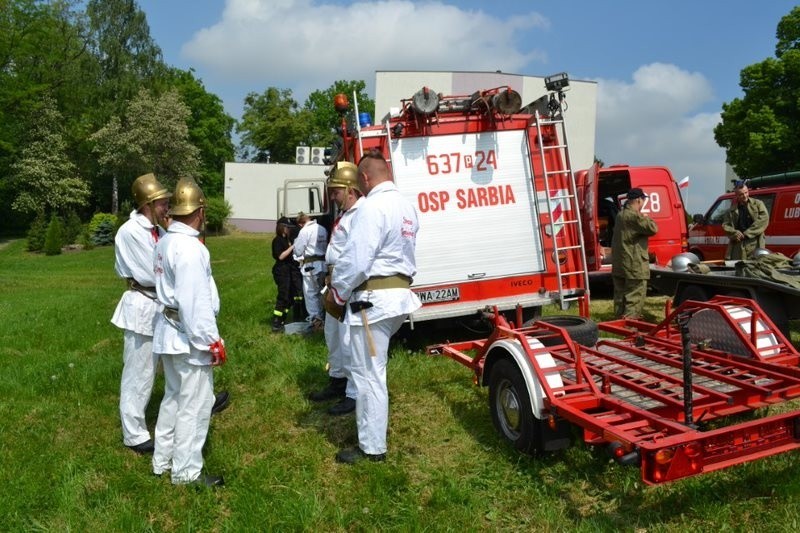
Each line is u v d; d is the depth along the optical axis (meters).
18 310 12.52
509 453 4.43
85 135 45.84
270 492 4.00
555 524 3.54
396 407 5.55
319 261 8.52
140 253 4.54
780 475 3.81
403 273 4.40
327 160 9.67
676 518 3.53
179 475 4.10
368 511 3.74
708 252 12.34
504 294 7.39
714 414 3.93
